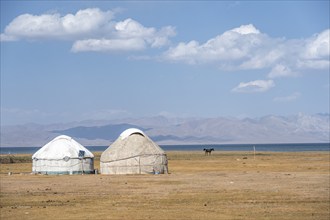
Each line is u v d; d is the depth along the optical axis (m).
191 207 30.98
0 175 55.38
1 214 28.55
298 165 73.88
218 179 48.78
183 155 123.44
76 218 27.33
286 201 33.53
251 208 30.64
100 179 49.47
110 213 28.81
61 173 56.78
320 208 30.67
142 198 35.06
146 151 56.94
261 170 62.91
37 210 29.91
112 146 58.19
